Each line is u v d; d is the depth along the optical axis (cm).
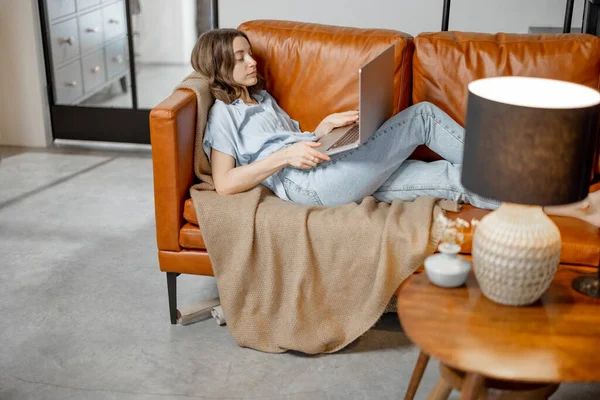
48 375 206
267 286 214
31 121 408
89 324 234
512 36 248
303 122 261
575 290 163
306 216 210
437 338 144
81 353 217
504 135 138
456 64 245
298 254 209
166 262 226
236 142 233
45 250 285
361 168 226
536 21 362
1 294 251
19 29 390
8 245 289
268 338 218
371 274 208
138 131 412
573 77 238
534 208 153
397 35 250
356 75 252
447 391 164
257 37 261
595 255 197
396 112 254
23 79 400
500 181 141
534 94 164
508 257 149
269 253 211
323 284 213
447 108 247
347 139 225
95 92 409
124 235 300
